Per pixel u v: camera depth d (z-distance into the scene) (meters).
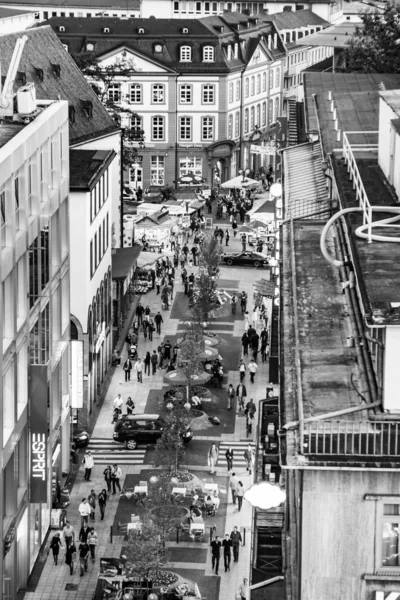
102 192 147.00
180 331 165.25
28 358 101.69
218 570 103.88
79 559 104.38
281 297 78.62
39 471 102.44
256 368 146.38
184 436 126.75
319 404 62.66
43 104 119.88
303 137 141.88
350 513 58.84
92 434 131.12
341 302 76.00
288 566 69.31
